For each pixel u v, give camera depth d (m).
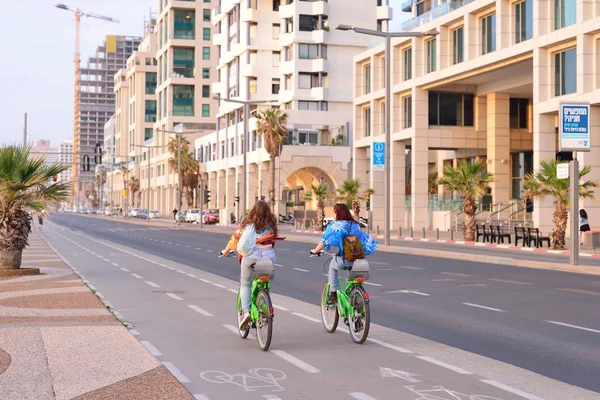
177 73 131.62
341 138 82.81
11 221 20.92
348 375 8.25
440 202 58.44
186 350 9.81
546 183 34.88
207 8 131.12
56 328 11.11
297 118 82.94
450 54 54.78
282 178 80.19
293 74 84.25
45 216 21.06
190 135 122.81
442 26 54.59
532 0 45.66
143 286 18.67
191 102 132.50
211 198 108.94
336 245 10.63
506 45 47.53
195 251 36.47
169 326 11.98
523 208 52.25
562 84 43.00
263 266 9.91
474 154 61.41
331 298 11.05
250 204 90.69
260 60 91.19
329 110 85.44
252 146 89.38
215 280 20.44
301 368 8.63
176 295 16.66
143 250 37.19
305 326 12.05
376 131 64.94
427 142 58.19
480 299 16.19
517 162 61.59
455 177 43.19
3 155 20.64
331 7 84.88
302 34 83.81
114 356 8.96
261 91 91.44
